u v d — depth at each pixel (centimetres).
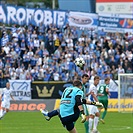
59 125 4509
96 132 3778
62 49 7169
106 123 4747
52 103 6231
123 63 7338
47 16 7238
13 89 6353
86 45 7300
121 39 7700
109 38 7588
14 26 7000
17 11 7000
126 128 4284
